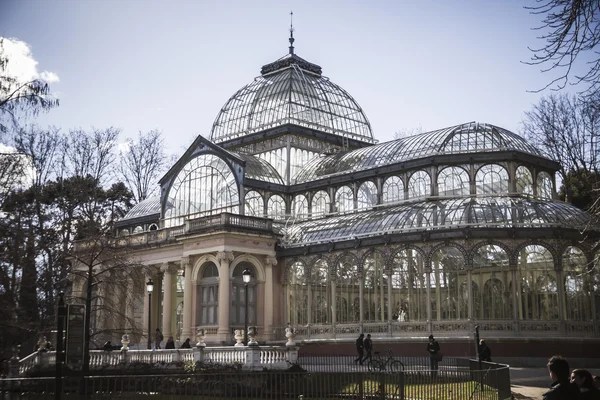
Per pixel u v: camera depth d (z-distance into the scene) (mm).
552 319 53812
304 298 63625
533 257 55438
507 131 64688
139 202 95062
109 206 92250
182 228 67375
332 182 70125
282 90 79188
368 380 28562
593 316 53750
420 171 64250
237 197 68125
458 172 62469
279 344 62156
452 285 56375
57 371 24656
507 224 55000
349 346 58406
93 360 48719
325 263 62312
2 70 38281
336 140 79625
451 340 53250
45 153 80625
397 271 59406
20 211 64875
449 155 62281
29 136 78188
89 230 67625
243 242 63062
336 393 28797
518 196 60406
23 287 61594
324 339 59906
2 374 44344
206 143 71312
